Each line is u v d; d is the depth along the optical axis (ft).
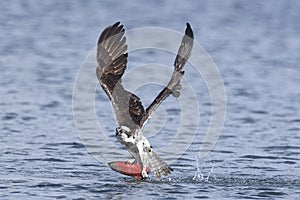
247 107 74.90
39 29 143.02
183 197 42.80
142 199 42.27
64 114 70.03
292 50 122.01
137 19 162.09
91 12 172.35
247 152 56.29
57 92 81.20
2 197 42.42
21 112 70.49
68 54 112.06
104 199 42.27
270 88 86.17
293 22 161.27
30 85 85.40
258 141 60.23
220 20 162.40
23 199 42.11
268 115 71.20
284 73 97.96
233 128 65.26
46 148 56.24
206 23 157.17
